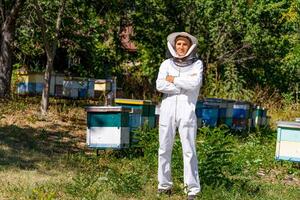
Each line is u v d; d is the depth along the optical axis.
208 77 20.44
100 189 6.59
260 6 19.09
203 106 13.51
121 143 9.23
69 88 18.98
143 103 9.96
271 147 11.93
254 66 21.08
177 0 18.78
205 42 19.55
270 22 19.66
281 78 21.39
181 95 6.44
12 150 9.23
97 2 17.92
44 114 13.33
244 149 11.12
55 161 8.65
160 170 6.68
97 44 19.94
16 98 16.05
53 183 6.91
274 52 20.00
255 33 19.12
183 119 6.39
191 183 6.44
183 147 6.45
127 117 9.34
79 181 6.65
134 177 7.07
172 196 6.65
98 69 20.59
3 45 15.23
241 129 14.77
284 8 20.58
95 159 9.02
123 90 21.45
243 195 6.96
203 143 7.85
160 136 6.57
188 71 6.41
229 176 8.45
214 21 19.28
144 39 19.44
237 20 19.33
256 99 20.53
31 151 9.33
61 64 23.61
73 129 12.19
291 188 8.00
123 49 20.50
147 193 6.76
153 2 18.47
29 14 16.72
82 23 18.47
